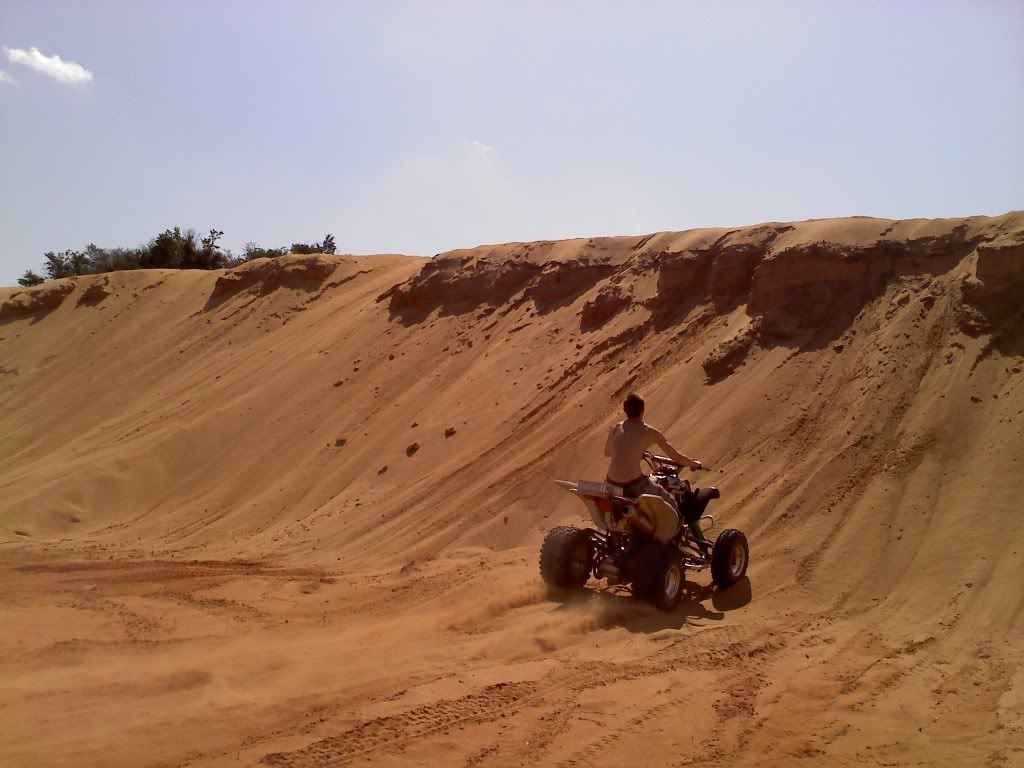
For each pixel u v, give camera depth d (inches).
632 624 283.3
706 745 189.9
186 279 1373.0
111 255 2054.6
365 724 197.2
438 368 727.1
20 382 1218.0
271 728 195.9
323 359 852.0
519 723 199.6
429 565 399.5
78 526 655.1
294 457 702.5
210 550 522.6
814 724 203.5
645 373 535.8
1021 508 319.0
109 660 249.8
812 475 374.0
